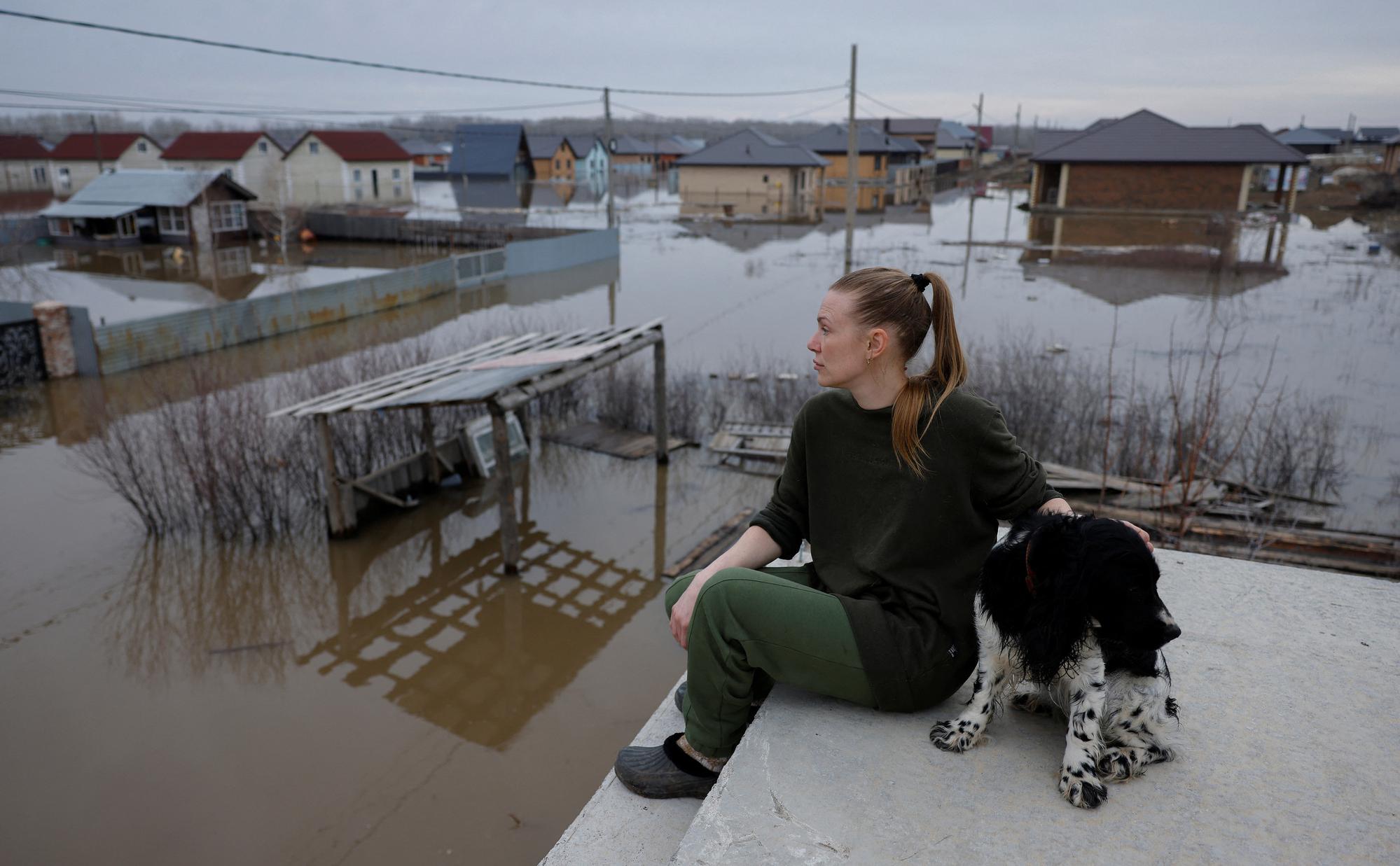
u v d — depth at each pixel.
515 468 13.27
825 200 73.12
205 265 38.22
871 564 1.99
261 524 11.06
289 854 5.91
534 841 6.04
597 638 8.84
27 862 5.81
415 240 47.06
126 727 7.30
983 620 1.87
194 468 10.71
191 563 10.19
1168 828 1.69
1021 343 19.41
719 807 1.77
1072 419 13.12
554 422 15.08
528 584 9.91
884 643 1.89
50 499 11.80
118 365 18.38
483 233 45.59
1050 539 1.70
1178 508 9.38
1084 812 1.73
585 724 7.48
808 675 1.93
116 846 5.97
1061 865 1.60
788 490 2.20
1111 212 54.56
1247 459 11.64
